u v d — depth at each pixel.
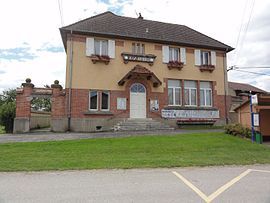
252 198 5.16
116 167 8.20
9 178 6.82
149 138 13.34
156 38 20.92
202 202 4.92
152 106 20.28
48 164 8.42
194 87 22.00
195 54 22.20
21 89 17.98
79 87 18.70
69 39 18.92
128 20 22.95
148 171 7.77
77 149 10.81
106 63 19.48
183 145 11.90
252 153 10.90
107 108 19.38
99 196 5.28
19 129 17.45
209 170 8.02
